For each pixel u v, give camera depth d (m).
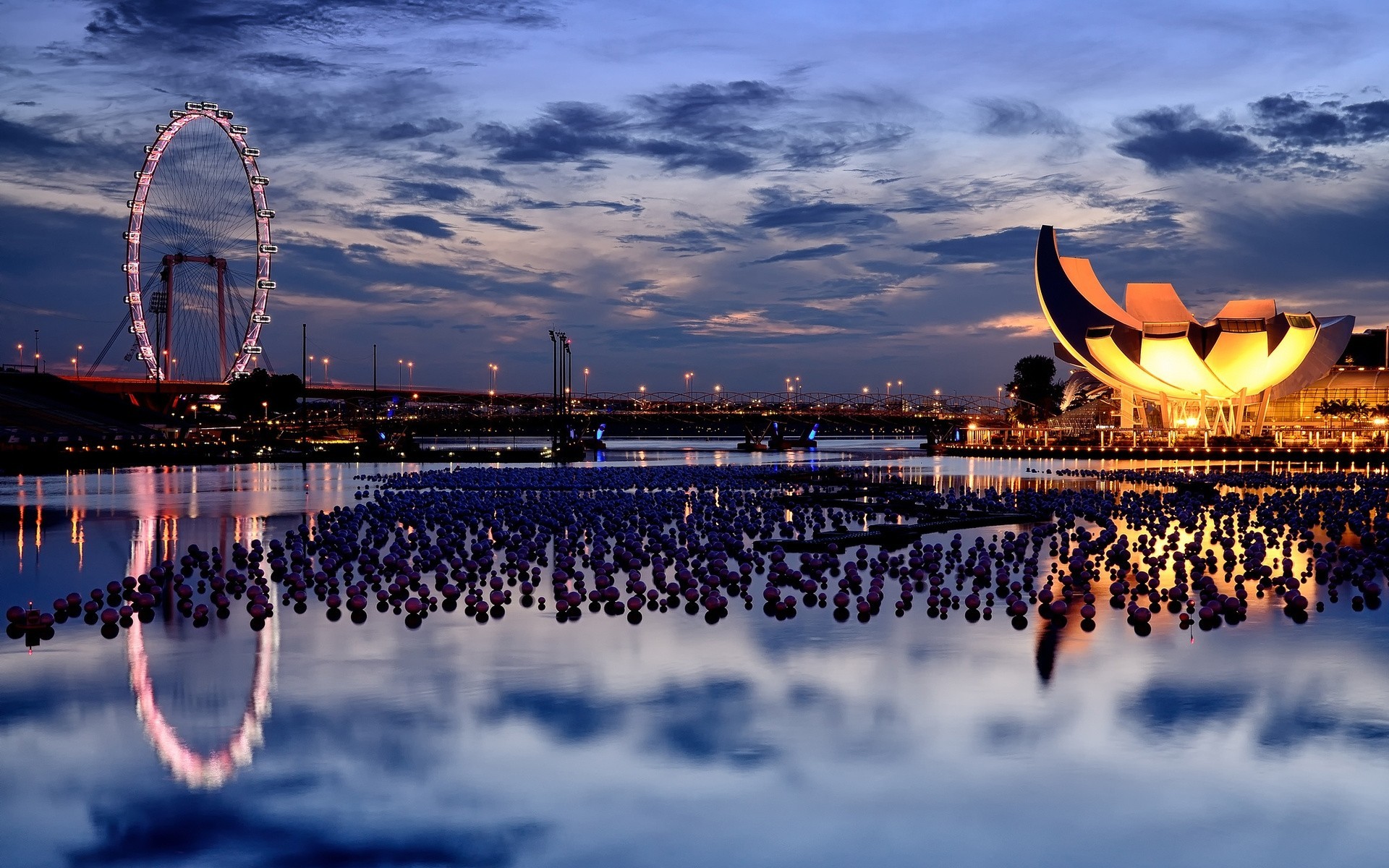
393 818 13.06
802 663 19.30
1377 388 137.12
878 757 14.77
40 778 14.30
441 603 24.84
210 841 12.55
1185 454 104.25
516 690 17.73
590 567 29.91
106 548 35.44
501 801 13.50
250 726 16.11
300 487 66.44
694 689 17.72
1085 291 119.19
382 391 189.75
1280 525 37.88
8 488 65.12
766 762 14.63
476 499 48.94
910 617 23.11
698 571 27.36
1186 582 26.62
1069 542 35.94
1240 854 12.16
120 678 18.53
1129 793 13.62
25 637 21.55
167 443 116.25
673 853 12.22
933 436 153.00
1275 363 110.75
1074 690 17.61
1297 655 19.78
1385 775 14.10
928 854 12.17
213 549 33.44
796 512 46.44
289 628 22.22
